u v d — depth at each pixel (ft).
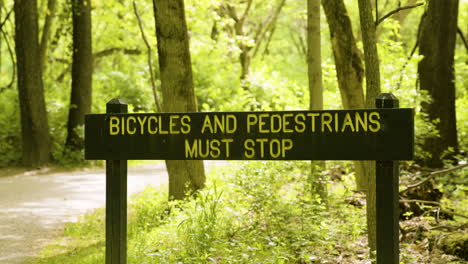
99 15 86.58
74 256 24.64
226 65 97.55
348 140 14.60
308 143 14.94
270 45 139.03
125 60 108.99
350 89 36.47
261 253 21.45
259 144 15.33
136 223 30.01
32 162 67.31
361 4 21.43
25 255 25.12
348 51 36.24
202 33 112.68
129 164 74.64
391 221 14.33
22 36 67.05
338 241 24.47
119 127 16.46
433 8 49.73
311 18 35.45
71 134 72.23
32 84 67.26
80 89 72.64
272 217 25.93
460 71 55.01
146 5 82.64
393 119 14.21
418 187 31.89
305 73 141.49
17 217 35.29
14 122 69.97
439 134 49.01
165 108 34.47
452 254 22.00
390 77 46.80
